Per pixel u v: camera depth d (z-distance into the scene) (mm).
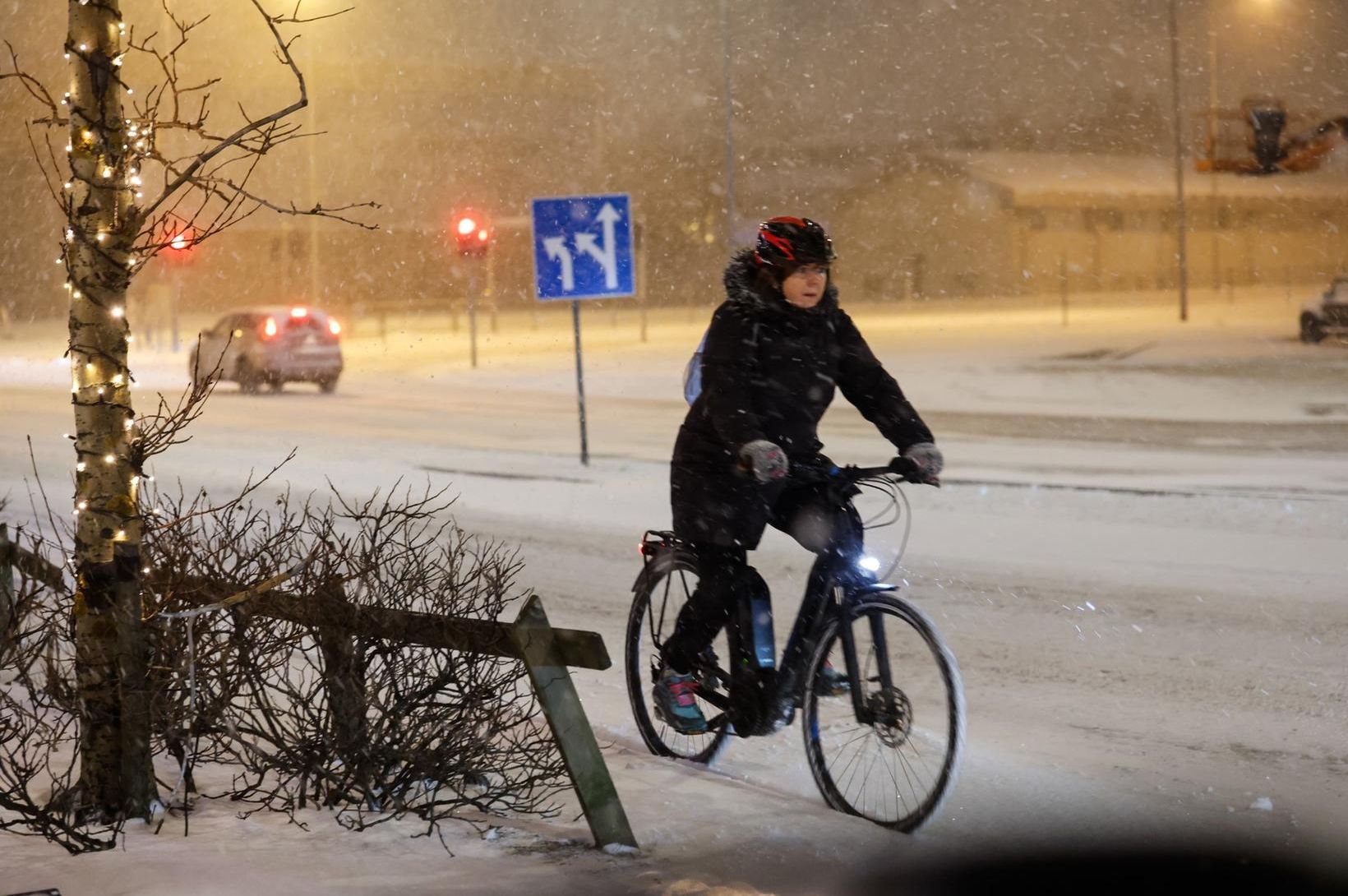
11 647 5828
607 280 18391
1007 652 8734
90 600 5129
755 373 5785
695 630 6172
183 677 5355
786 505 5941
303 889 4508
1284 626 9195
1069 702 7613
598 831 5086
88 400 5059
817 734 5855
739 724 6121
